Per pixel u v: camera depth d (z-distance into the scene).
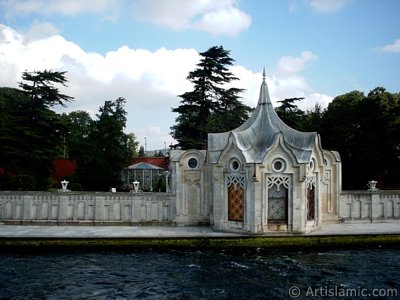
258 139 28.17
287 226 26.12
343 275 19.72
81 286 18.27
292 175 26.20
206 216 29.80
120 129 60.25
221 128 47.47
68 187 46.62
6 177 40.94
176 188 29.69
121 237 24.83
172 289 17.86
